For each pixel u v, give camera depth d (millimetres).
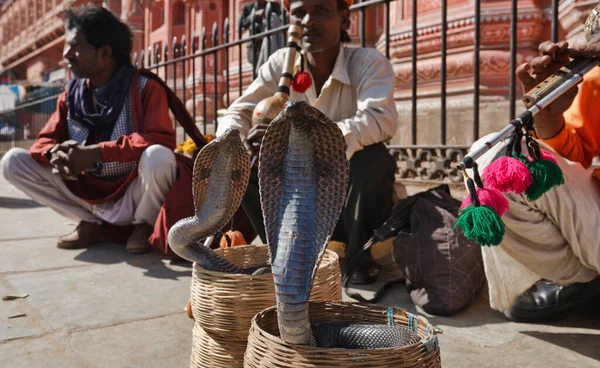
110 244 3758
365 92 2723
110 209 3598
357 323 1457
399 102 5477
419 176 4141
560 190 1872
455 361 1810
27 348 1963
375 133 2623
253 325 1301
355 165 2686
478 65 3551
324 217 1143
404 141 5305
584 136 2010
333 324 1421
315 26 2656
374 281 2818
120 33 3590
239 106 2893
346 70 2818
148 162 3314
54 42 22062
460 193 3773
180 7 11148
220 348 1610
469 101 4836
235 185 1604
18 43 26469
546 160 1532
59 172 3279
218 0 9797
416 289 2404
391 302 2459
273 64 2924
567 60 1655
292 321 1153
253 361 1252
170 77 10664
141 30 12789
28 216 5062
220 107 9016
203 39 6098
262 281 1545
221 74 9102
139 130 3523
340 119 2873
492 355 1855
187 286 2746
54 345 1993
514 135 1516
